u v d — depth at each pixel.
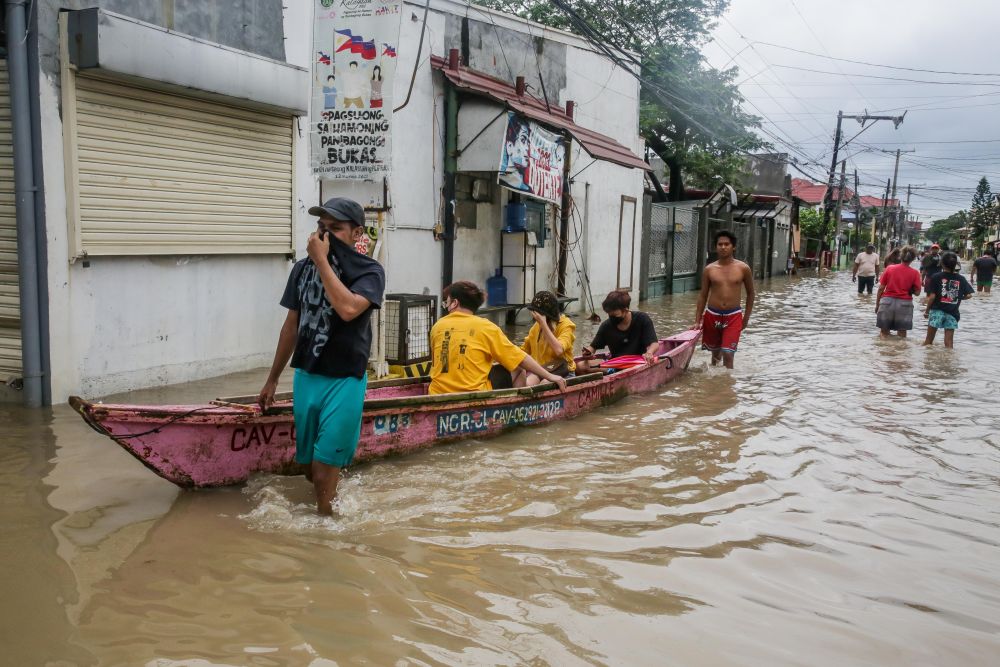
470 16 12.46
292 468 5.01
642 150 19.58
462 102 11.61
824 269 42.12
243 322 8.77
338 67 7.66
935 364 10.42
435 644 3.09
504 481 5.14
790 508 4.80
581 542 4.16
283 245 9.15
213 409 4.48
